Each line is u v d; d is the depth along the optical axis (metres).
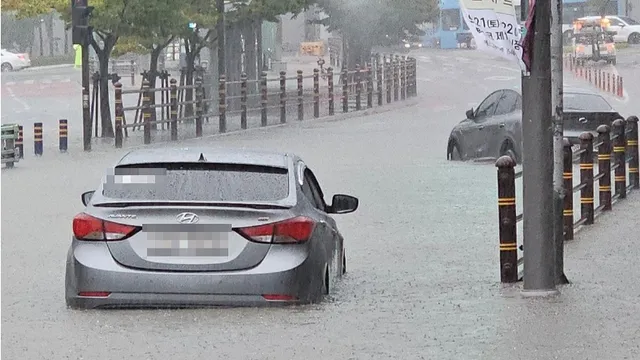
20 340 14.43
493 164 38.81
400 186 32.97
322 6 84.06
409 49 118.38
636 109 59.09
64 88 86.56
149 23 54.03
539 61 17.11
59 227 26.52
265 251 15.70
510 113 38.03
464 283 18.55
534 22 16.98
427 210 28.09
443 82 85.81
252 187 16.31
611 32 96.62
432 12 93.94
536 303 16.70
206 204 15.75
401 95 74.50
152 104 56.00
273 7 64.00
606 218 26.17
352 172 36.91
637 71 88.12
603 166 27.31
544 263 17.27
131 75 90.44
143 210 15.72
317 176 35.78
